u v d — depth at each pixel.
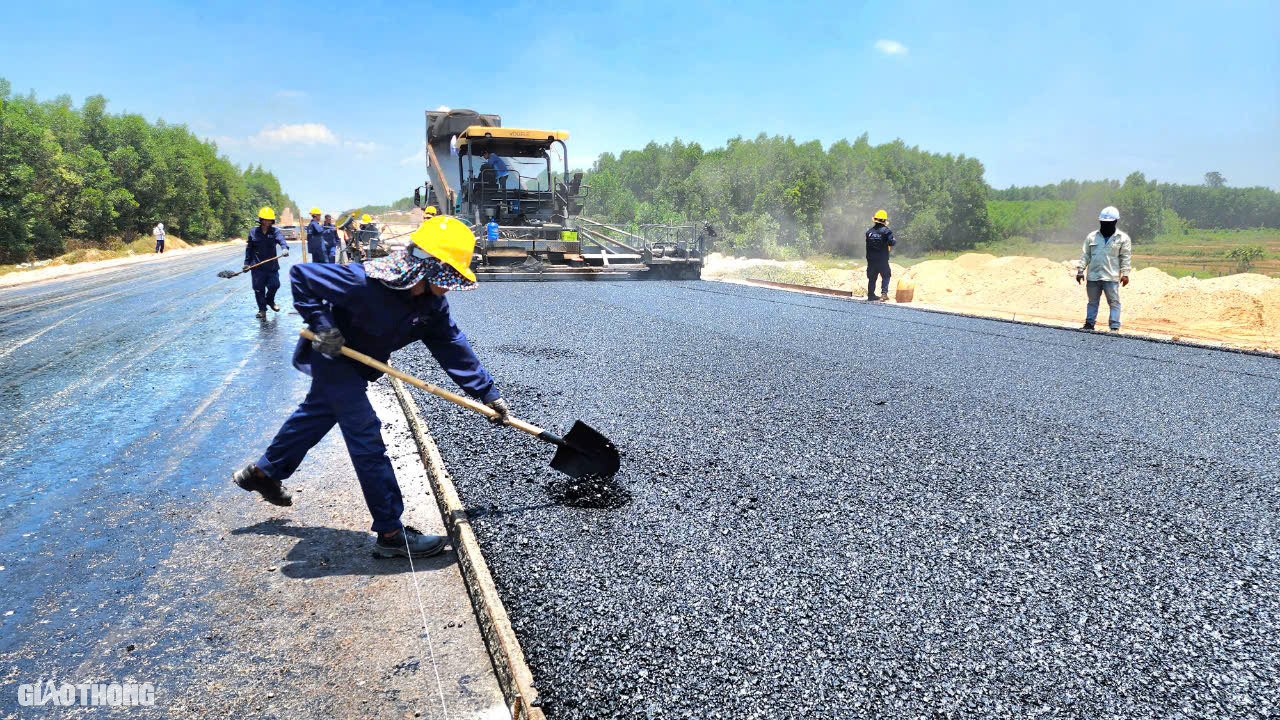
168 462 3.96
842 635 2.18
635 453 3.79
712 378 5.62
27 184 26.25
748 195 59.69
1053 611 2.34
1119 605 2.38
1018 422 4.53
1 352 7.33
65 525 3.13
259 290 9.78
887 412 4.71
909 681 1.97
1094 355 6.96
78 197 30.69
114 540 2.98
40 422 4.74
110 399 5.36
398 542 2.81
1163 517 3.09
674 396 5.04
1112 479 3.54
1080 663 2.06
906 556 2.69
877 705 1.87
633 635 2.17
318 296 2.62
